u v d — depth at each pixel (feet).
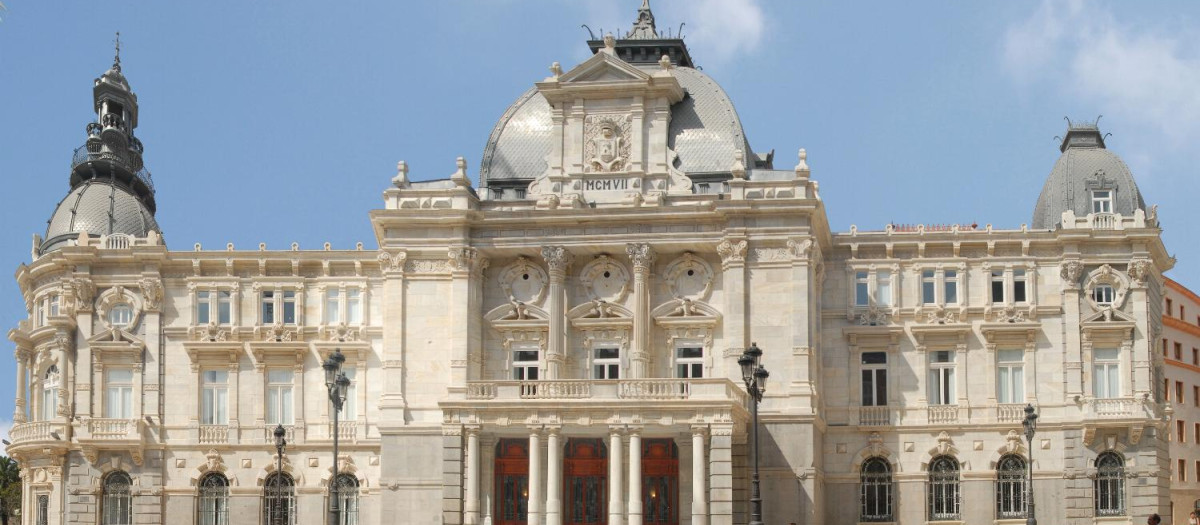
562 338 294.66
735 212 288.71
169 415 313.32
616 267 298.35
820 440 296.30
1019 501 296.92
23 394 324.39
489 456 285.02
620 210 292.40
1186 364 423.64
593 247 294.66
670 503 286.87
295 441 310.45
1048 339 300.20
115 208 332.60
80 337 315.17
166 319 316.40
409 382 292.20
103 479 311.47
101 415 312.91
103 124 346.54
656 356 295.89
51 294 321.32
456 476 274.16
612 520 268.00
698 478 267.59
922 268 305.53
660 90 302.25
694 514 266.98
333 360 223.92
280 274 316.81
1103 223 303.48
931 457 299.58
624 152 301.84
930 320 303.68
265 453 311.27
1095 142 320.09
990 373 299.99
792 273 287.07
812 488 279.69
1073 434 295.28
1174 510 407.23
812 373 286.66
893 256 306.76
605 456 288.51
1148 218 304.91
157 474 310.45
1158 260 313.53
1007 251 303.89
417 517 285.84
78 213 330.95
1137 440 293.43
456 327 292.20
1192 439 422.41
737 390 279.69
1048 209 313.32
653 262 296.92
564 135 304.91
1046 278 302.25
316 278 316.60
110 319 317.22
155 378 313.73
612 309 296.51
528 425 272.72
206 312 316.81
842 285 307.17
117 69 351.46
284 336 314.76
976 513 296.30
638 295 292.20
